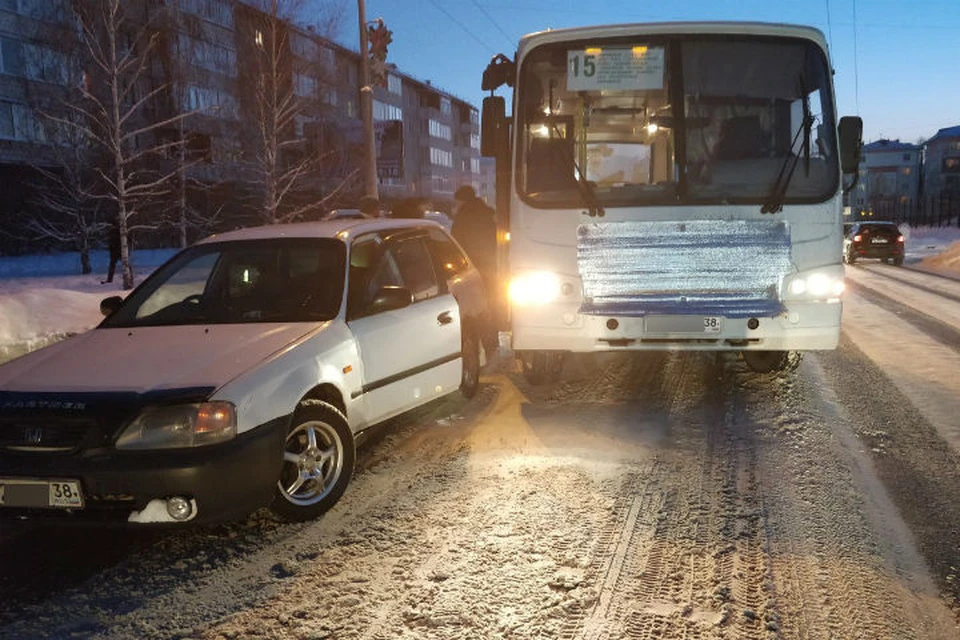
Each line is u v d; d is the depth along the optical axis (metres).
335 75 23.61
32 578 3.39
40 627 2.96
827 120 5.66
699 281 5.57
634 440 5.06
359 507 4.07
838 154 5.64
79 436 3.43
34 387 3.66
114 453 3.39
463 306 6.06
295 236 5.18
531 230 5.77
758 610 2.92
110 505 3.41
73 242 31.00
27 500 3.42
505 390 6.63
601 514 3.85
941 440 4.96
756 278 5.54
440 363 5.51
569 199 5.74
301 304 4.66
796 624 2.82
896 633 2.75
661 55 5.75
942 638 2.72
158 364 3.84
